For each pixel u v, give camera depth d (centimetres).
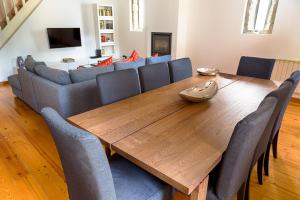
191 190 84
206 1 449
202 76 263
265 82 234
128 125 132
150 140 115
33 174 193
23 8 476
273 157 218
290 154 223
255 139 105
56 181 185
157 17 522
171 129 127
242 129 91
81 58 594
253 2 392
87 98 269
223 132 124
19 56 462
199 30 480
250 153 113
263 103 113
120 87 187
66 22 556
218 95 190
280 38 372
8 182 183
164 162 97
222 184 108
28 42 505
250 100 177
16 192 172
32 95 321
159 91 202
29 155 221
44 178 188
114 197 91
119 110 156
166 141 114
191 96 168
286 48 370
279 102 137
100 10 599
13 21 470
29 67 320
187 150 106
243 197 137
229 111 154
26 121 301
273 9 373
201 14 466
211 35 462
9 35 472
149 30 555
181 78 271
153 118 142
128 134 121
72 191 110
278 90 133
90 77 268
